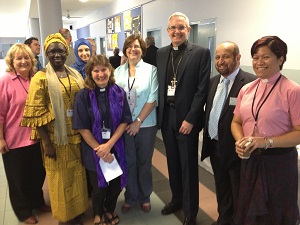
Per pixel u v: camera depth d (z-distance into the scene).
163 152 4.07
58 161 2.07
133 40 2.24
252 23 3.71
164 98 2.20
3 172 3.41
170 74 2.15
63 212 2.16
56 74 2.03
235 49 1.79
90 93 2.02
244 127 1.58
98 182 2.08
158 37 6.60
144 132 2.34
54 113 1.97
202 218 2.39
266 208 1.50
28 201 2.38
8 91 2.11
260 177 1.49
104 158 2.04
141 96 2.26
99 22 11.55
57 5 5.87
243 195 1.59
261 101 1.48
